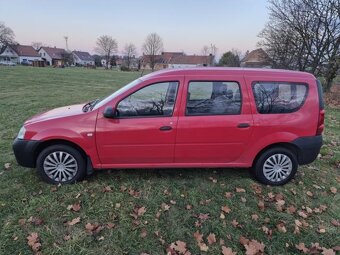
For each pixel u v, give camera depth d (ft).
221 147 13.75
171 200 12.92
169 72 13.53
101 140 13.33
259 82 13.60
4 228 10.86
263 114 13.65
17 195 12.99
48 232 10.73
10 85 62.85
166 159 13.85
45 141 13.48
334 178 15.78
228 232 11.07
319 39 58.13
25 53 306.55
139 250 10.08
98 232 10.85
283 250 10.28
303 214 12.24
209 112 13.48
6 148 18.95
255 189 14.05
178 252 9.98
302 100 13.82
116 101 13.25
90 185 13.88
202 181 14.60
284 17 63.93
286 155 14.21
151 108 13.34
